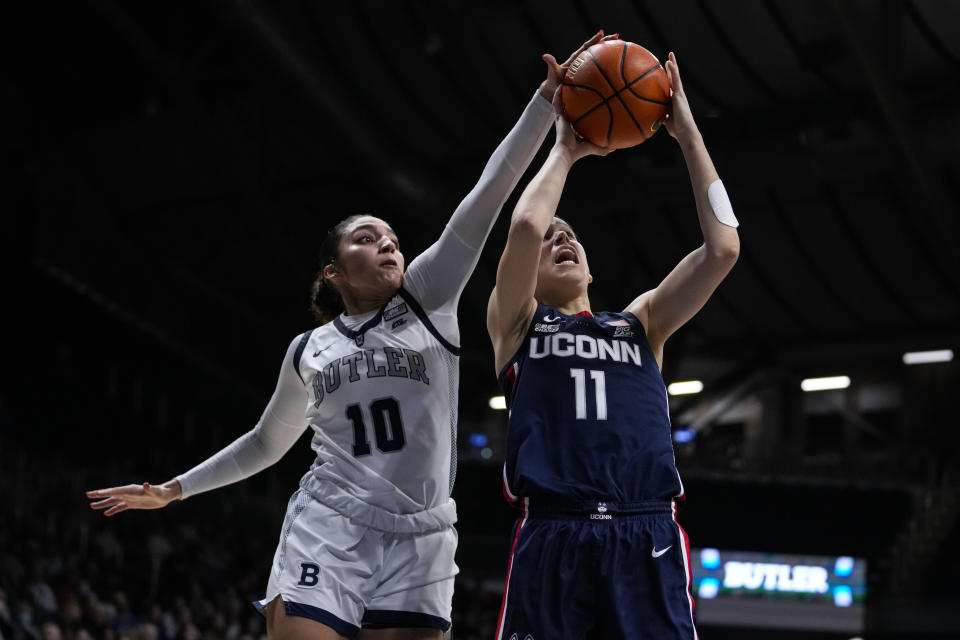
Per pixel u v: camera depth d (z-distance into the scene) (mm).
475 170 22969
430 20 18875
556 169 3541
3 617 12625
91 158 27281
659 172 21234
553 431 3367
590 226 24969
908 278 25125
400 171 22234
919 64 18984
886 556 22750
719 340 29344
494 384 30734
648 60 3639
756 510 22984
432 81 20984
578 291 3717
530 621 3184
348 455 3592
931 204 20719
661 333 3629
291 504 3715
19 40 24578
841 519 23094
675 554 3271
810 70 18828
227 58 22766
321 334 3803
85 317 28516
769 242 25031
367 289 3727
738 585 22625
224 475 4105
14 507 18375
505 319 3543
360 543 3520
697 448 27531
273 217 24281
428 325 3699
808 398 30250
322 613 3412
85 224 28578
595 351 3461
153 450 25906
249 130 24500
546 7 19047
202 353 30453
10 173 27703
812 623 22453
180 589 17578
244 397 29891
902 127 18438
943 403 27969
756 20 18594
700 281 3492
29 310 27734
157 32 22781
